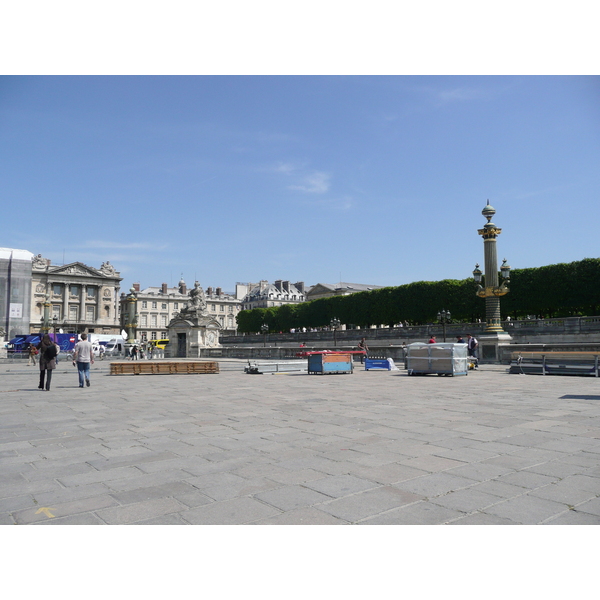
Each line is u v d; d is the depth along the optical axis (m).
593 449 6.78
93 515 4.53
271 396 13.77
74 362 17.86
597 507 4.57
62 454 6.94
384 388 15.49
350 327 86.88
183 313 53.34
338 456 6.57
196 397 13.88
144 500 4.92
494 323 26.48
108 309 114.19
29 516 4.53
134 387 17.67
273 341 74.94
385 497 4.91
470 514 4.45
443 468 5.93
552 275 53.34
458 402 11.77
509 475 5.61
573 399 11.98
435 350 20.16
